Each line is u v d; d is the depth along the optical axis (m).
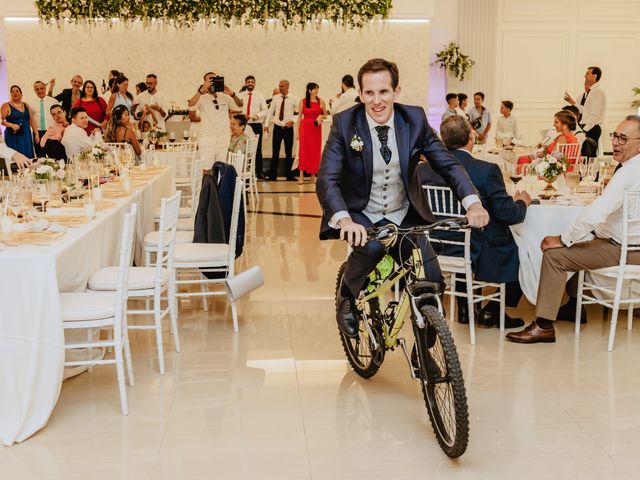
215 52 14.41
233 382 4.16
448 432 3.25
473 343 4.77
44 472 3.17
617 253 4.66
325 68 14.53
